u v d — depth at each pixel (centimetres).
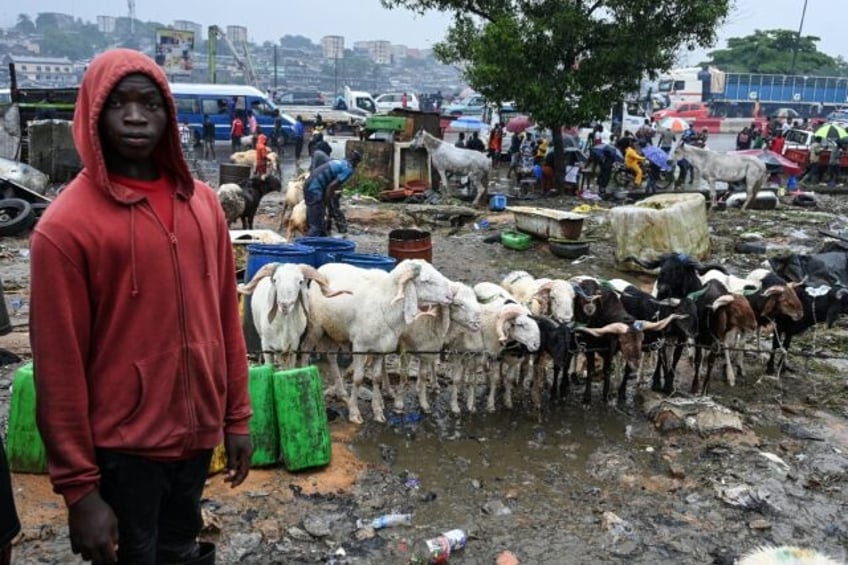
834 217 1933
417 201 2025
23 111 2294
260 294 752
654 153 2272
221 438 277
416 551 531
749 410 827
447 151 2023
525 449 714
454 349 784
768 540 571
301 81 13812
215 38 5422
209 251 267
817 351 1023
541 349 772
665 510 609
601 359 920
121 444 249
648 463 693
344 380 850
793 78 5838
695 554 549
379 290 723
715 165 2016
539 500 619
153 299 247
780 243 1619
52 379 236
